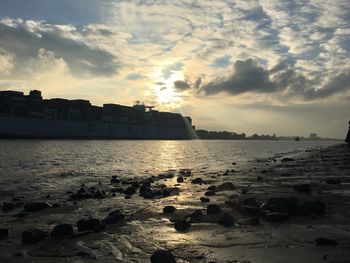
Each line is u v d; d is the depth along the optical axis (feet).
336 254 23.04
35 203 44.52
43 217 39.45
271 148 376.68
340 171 85.66
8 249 26.73
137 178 87.66
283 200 37.04
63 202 50.29
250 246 25.58
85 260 23.84
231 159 178.81
